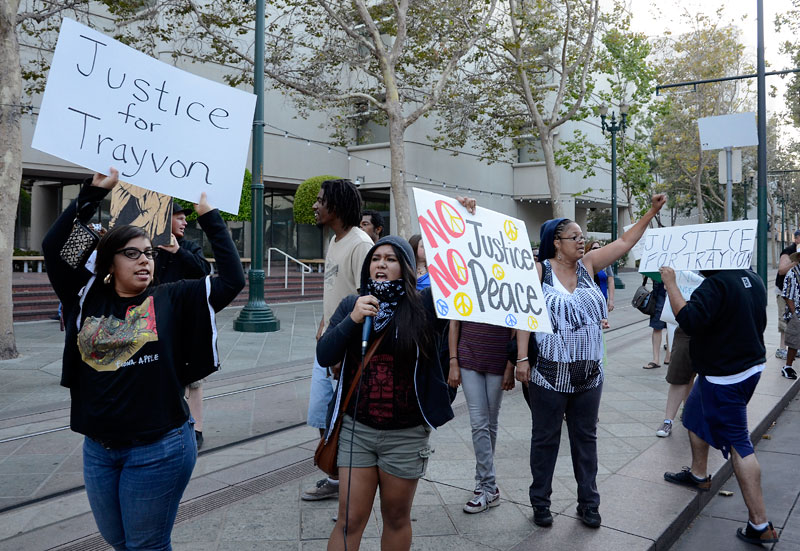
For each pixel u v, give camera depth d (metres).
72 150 2.20
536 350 3.43
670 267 3.92
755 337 3.63
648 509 3.67
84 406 2.15
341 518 2.56
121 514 2.21
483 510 3.65
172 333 2.24
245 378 7.27
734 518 3.92
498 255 2.94
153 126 2.38
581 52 19.61
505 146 25.89
